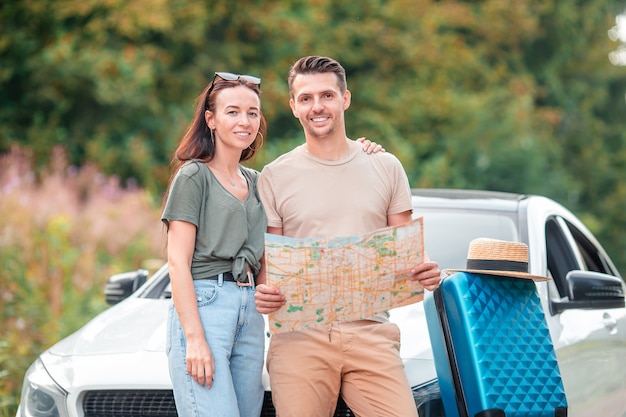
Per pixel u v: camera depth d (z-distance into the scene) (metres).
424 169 15.33
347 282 3.56
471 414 3.68
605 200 19.02
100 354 4.17
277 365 3.71
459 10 17.84
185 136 3.74
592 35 20.80
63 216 8.81
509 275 3.77
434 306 3.85
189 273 3.54
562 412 3.73
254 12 16.19
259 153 13.68
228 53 16.03
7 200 9.13
